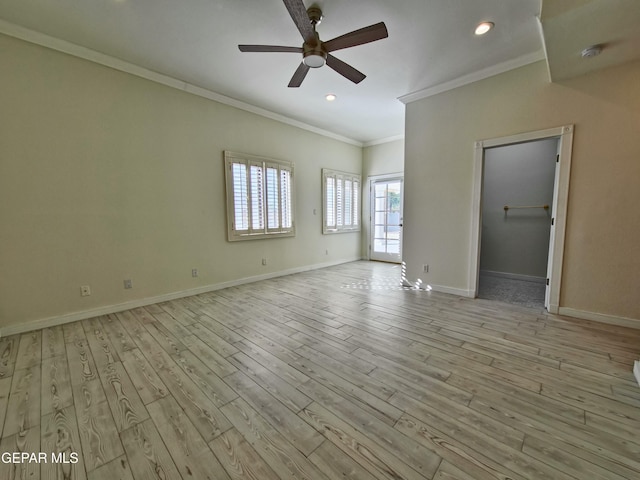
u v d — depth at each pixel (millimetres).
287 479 1202
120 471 1251
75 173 2871
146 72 3264
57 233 2801
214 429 1485
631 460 1279
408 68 3234
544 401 1678
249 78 3475
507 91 3178
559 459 1288
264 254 4746
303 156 5270
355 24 2473
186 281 3791
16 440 1418
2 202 2525
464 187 3600
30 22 2443
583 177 2807
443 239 3846
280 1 2195
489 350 2289
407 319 2969
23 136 2588
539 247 4418
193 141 3752
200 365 2094
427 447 1360
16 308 2621
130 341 2479
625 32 2057
